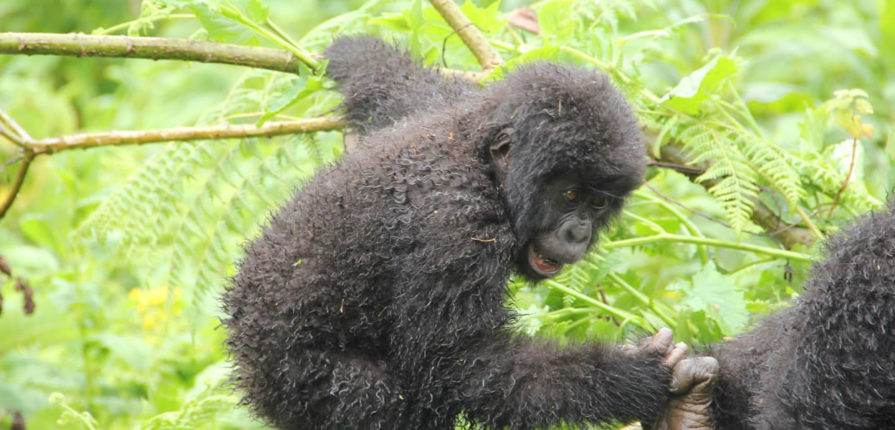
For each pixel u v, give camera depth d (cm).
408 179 854
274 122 1059
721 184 997
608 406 820
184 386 1286
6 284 1397
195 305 1113
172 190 1119
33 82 2022
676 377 818
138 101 2097
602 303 997
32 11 2252
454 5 1045
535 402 819
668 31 1073
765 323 870
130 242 1115
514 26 1190
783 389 775
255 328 845
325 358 839
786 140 1403
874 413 740
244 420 1177
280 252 858
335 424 838
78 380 1327
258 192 1119
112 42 961
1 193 1702
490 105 884
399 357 848
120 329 1383
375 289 849
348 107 1044
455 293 829
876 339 731
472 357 831
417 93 1020
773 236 1062
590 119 835
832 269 763
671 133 1054
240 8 977
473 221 842
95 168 1449
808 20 1712
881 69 1558
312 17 2055
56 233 1395
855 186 1042
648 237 1005
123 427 1265
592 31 1078
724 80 1017
